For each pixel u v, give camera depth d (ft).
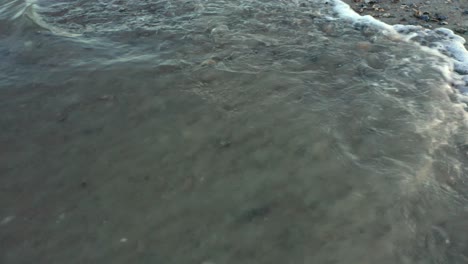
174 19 19.62
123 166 11.34
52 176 11.10
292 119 12.90
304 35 18.20
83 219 9.90
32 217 9.99
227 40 17.61
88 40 17.75
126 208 10.16
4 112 13.43
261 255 9.05
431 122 12.92
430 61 16.24
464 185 10.82
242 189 10.62
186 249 9.20
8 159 11.66
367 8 21.08
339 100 13.87
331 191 10.51
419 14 20.11
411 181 10.78
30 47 17.26
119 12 20.44
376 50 17.01
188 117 13.05
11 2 21.89
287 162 11.35
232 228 9.63
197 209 10.11
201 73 15.21
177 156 11.64
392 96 14.10
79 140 12.26
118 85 14.61
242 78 14.94
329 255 9.02
